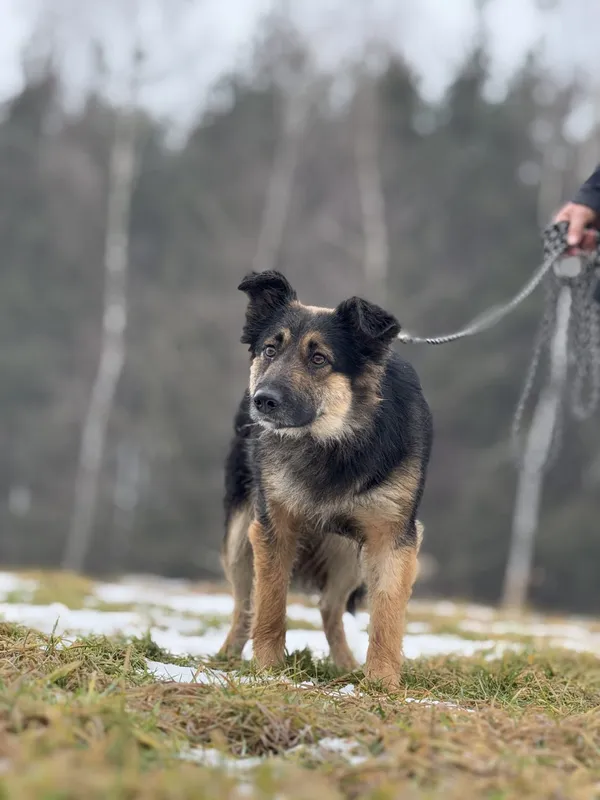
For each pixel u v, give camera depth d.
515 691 5.69
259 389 5.77
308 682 5.39
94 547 32.75
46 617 8.48
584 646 10.40
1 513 33.50
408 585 5.87
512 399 31.55
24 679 4.11
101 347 34.56
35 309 34.84
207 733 3.91
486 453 30.48
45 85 37.28
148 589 14.88
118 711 3.71
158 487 33.06
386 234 33.38
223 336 32.66
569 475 30.66
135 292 35.28
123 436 34.28
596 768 3.71
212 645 7.36
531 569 29.77
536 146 34.03
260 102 36.00
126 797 2.88
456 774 3.42
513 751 3.73
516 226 33.38
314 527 6.10
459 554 30.02
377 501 5.81
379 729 3.92
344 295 31.80
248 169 35.12
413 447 5.92
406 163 34.69
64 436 33.88
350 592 6.87
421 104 38.41
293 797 3.03
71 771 2.94
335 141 33.59
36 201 36.06
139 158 34.28
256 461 6.15
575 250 7.55
